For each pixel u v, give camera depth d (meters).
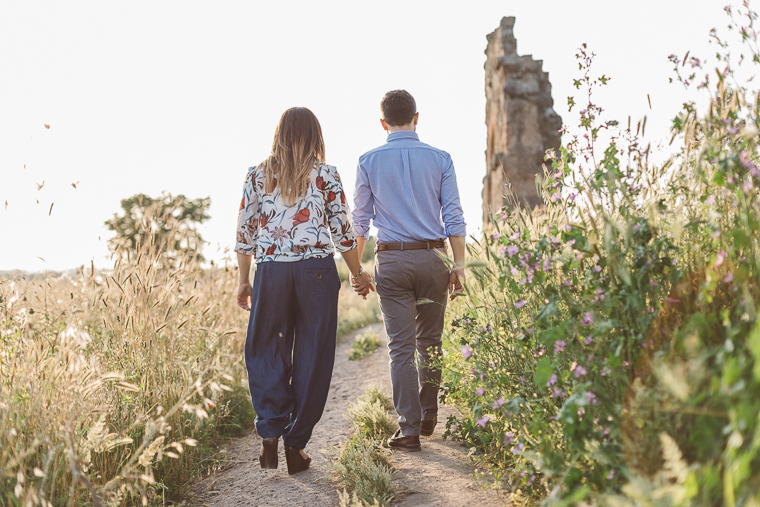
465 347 2.48
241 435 4.11
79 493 2.22
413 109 3.42
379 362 6.89
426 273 3.21
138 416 2.83
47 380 2.41
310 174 2.99
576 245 1.94
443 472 2.78
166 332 3.66
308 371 2.94
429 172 3.28
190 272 4.49
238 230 3.08
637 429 1.56
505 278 2.18
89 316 3.32
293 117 3.06
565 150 2.35
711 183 1.88
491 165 21.03
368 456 2.78
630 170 2.11
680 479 1.20
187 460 3.12
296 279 2.92
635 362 1.74
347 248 3.10
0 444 2.15
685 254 2.01
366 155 3.37
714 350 1.33
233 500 2.77
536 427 1.92
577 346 1.93
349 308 12.20
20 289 3.24
